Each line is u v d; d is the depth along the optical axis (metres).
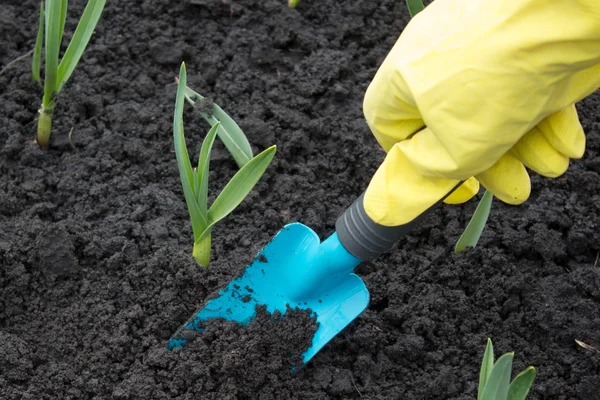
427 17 1.09
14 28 2.00
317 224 1.73
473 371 1.53
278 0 2.13
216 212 1.47
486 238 1.71
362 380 1.52
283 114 1.89
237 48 2.02
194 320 1.51
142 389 1.45
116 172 1.79
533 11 0.96
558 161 1.15
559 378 1.52
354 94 1.98
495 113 1.01
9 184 1.74
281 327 1.50
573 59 0.97
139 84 1.94
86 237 1.65
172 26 2.06
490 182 1.21
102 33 2.03
